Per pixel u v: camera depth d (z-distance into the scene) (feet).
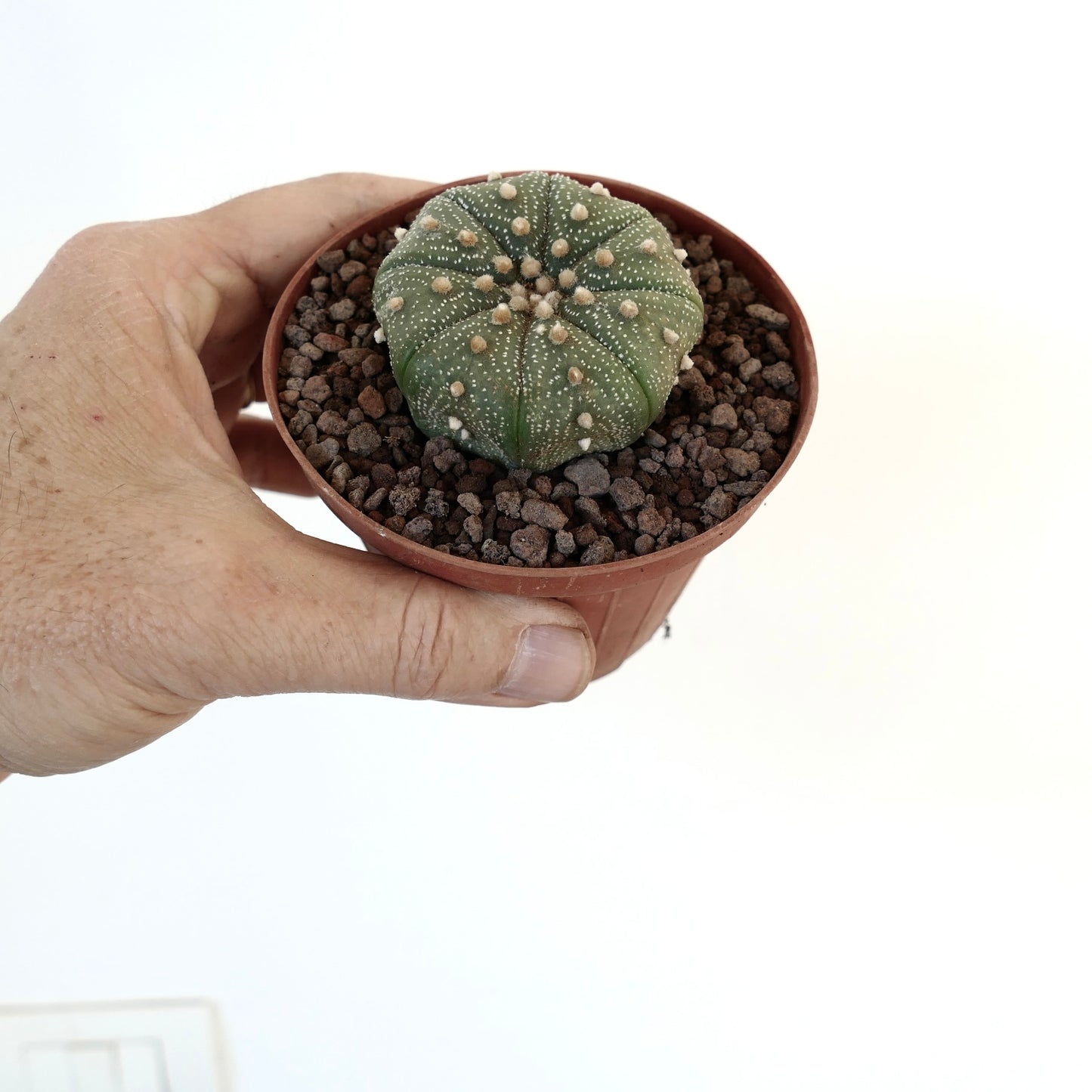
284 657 0.73
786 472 0.78
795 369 0.84
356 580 0.75
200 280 0.89
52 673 0.72
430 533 0.76
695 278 0.87
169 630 0.71
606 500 0.79
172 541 0.73
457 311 0.73
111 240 0.85
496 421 0.72
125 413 0.79
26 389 0.77
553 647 0.78
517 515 0.76
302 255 0.93
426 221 0.76
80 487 0.75
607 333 0.72
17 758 0.75
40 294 0.81
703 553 0.77
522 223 0.75
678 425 0.81
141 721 0.75
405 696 0.78
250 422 1.13
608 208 0.77
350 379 0.82
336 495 0.75
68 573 0.72
